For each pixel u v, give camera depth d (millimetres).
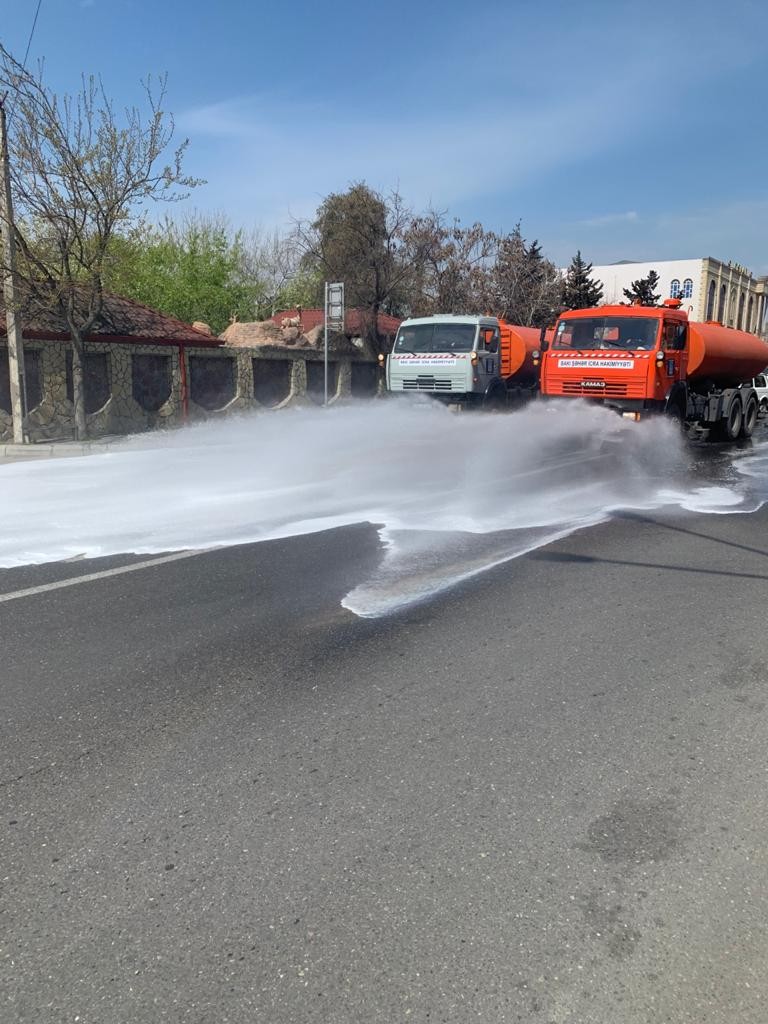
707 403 15992
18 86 14711
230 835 3039
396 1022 2207
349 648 4895
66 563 6727
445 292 35219
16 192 15359
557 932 2543
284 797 3293
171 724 3906
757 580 6484
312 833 3051
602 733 3844
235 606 5652
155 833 3055
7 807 3223
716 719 4000
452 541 7582
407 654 4805
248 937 2523
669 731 3871
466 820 3133
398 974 2373
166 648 4871
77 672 4508
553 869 2846
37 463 13070
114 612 5516
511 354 19516
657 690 4336
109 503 9164
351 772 3479
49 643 4941
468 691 4297
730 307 67312
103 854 2932
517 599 5875
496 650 4883
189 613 5504
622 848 2965
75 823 3117
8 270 14953
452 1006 2260
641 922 2590
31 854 2934
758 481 11656
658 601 5883
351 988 2324
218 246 34156
